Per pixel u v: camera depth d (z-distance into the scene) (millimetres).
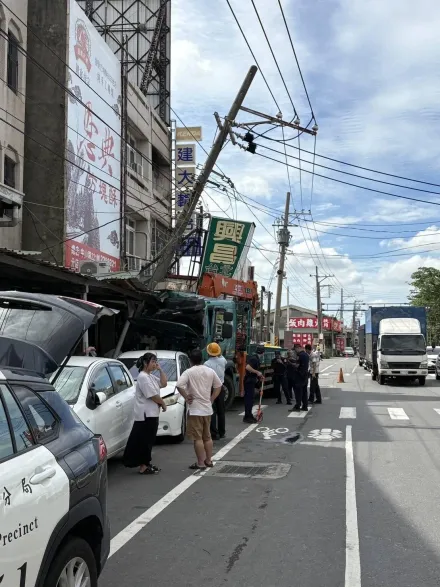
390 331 26922
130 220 24234
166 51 29844
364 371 40281
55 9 17609
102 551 3900
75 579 3533
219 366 11734
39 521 3072
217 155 20094
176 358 12164
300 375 16391
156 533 5914
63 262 16953
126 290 14055
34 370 3941
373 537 5766
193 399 9039
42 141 17312
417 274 47375
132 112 23500
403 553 5328
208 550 5418
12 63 16734
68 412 4016
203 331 15133
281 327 92750
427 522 6250
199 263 23859
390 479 8211
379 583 4660
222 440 11539
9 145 16188
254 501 7105
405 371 26156
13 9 16672
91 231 19078
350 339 150000
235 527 6094
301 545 5539
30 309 5004
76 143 18062
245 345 18172
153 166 27734
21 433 3307
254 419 14000
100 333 17797
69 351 4887
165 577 4797
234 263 23578
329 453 10172
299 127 19703
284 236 35812
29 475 3107
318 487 7789
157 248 26547
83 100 18625
